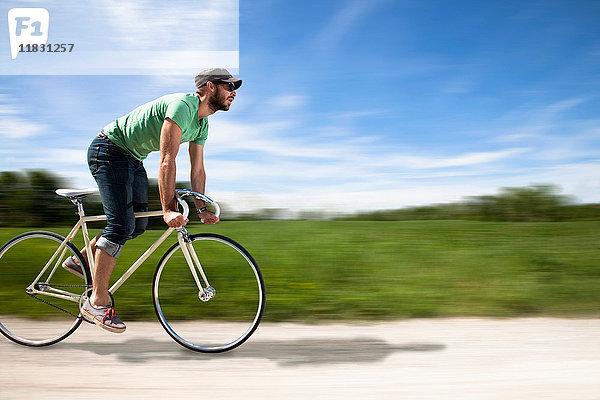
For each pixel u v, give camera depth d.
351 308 3.60
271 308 3.57
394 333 3.11
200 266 3.09
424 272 4.65
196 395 2.21
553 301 3.74
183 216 2.84
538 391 2.24
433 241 6.33
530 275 4.52
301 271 4.70
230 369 2.53
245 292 3.10
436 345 2.88
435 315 3.46
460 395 2.20
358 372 2.48
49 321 3.21
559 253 5.53
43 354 2.78
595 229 7.38
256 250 5.66
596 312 3.51
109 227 2.85
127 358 2.70
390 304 3.68
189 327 3.11
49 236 3.17
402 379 2.39
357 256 5.37
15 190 8.23
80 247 3.11
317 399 2.17
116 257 2.88
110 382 2.36
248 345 2.89
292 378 2.41
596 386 2.29
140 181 3.01
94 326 3.27
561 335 3.04
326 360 2.64
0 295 3.40
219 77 2.83
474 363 2.59
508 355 2.70
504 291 4.00
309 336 3.06
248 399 2.17
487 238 6.60
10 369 2.54
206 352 2.80
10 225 8.27
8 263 3.27
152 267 4.20
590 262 5.04
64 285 3.09
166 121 2.71
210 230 7.06
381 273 4.62
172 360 2.67
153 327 3.27
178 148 2.74
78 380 2.38
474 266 4.90
